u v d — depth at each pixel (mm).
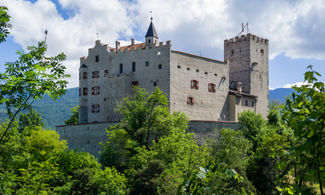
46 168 23344
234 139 49688
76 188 41875
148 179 41938
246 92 83000
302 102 7262
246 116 60031
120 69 72250
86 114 76250
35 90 14766
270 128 56500
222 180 32812
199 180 6883
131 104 58156
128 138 54375
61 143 54438
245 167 42812
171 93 64938
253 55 84000
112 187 42312
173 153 47156
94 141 64000
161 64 66188
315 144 6582
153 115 56344
